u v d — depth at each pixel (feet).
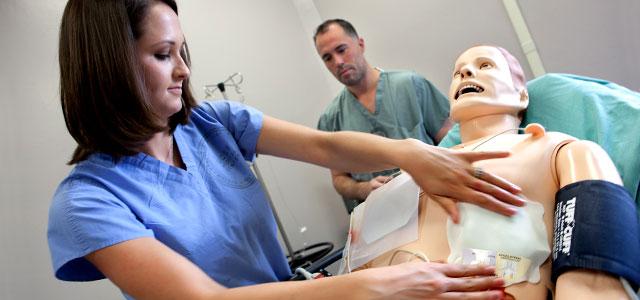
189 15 7.39
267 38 8.33
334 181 6.72
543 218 2.69
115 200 2.35
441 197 2.81
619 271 2.00
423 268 1.87
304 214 7.86
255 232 3.05
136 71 2.27
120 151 2.52
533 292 2.45
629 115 3.35
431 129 6.49
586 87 3.82
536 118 4.04
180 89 2.57
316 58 9.08
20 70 5.58
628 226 2.14
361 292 1.70
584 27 6.02
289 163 7.95
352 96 6.73
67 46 2.34
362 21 8.42
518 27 6.56
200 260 2.59
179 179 2.77
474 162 2.86
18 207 5.24
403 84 6.36
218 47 7.60
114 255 2.05
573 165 2.68
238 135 3.39
